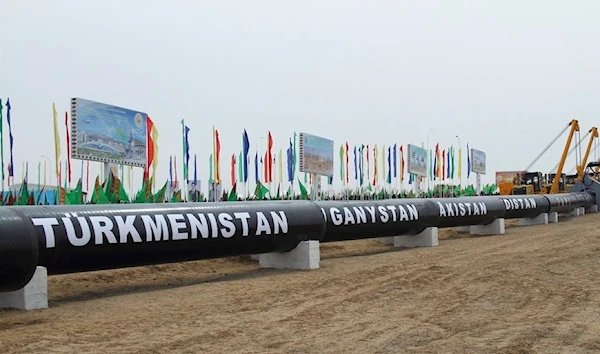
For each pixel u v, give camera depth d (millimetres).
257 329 10086
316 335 9617
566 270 16422
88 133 28062
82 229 13094
